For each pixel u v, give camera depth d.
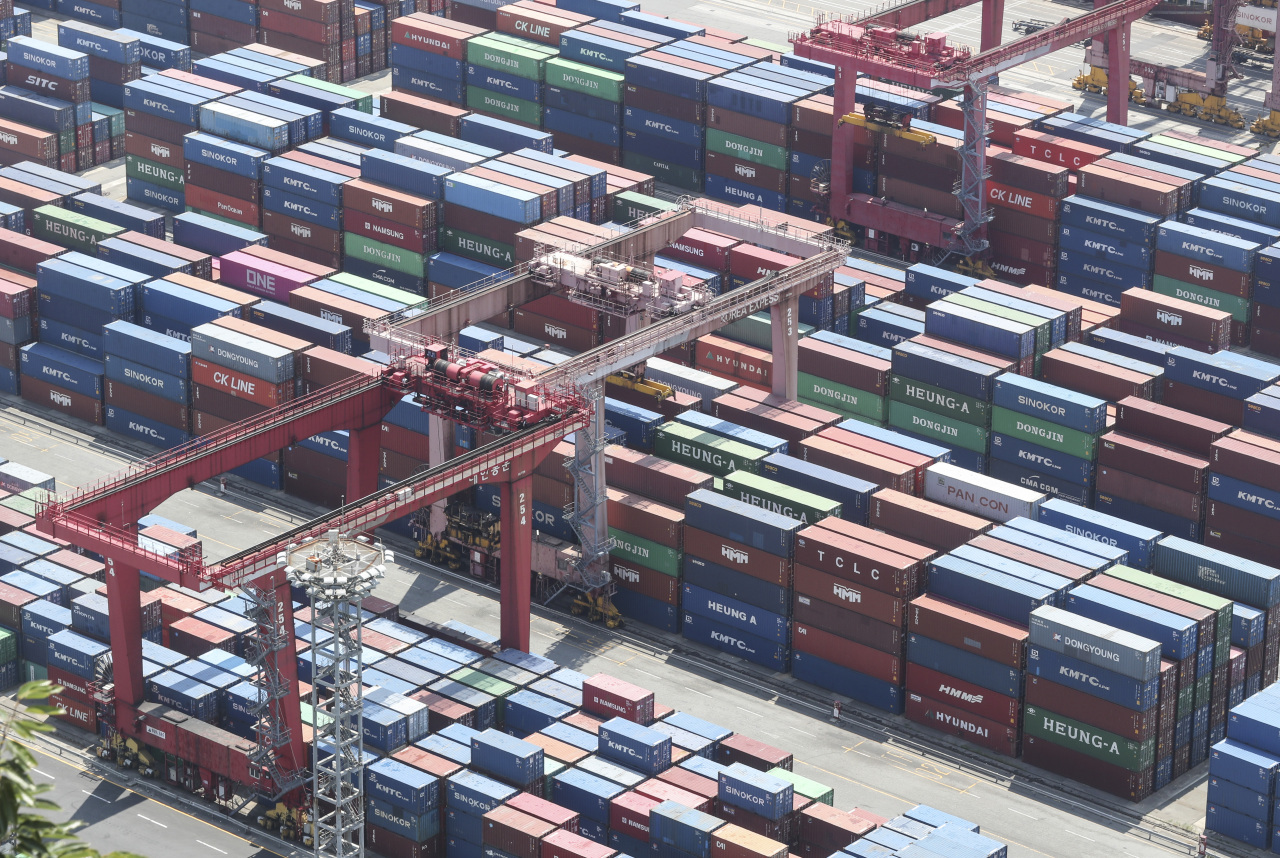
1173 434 140.12
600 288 144.62
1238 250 166.12
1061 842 113.06
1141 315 161.88
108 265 166.38
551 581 138.88
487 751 108.00
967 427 148.25
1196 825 114.88
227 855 110.56
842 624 126.44
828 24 188.38
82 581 129.62
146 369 157.12
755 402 148.25
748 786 104.12
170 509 150.12
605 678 115.50
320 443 149.38
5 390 167.75
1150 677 113.50
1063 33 190.38
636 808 104.12
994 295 157.12
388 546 145.88
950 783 118.62
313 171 181.50
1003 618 121.06
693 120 196.12
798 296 149.38
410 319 138.88
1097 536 130.38
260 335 152.38
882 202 186.38
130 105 196.50
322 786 103.00
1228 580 124.44
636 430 142.62
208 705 116.69
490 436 140.25
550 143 193.38
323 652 98.12
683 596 134.00
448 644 122.81
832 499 134.00
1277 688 116.44
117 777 117.69
